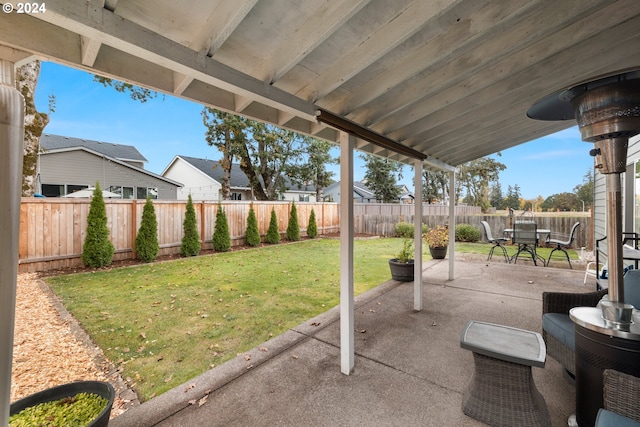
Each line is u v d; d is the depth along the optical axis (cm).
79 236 637
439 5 151
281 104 191
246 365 248
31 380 234
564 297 236
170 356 273
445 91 256
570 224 872
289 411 193
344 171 244
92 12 113
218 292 466
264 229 1036
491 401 180
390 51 191
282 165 1480
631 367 139
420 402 200
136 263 680
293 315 372
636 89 140
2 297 100
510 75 233
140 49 128
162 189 1591
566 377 222
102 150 1656
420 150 381
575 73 252
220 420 186
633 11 185
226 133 1220
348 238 239
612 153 150
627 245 452
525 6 159
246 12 129
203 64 150
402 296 430
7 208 101
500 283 490
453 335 301
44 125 646
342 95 237
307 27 158
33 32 122
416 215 373
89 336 312
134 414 190
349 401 202
